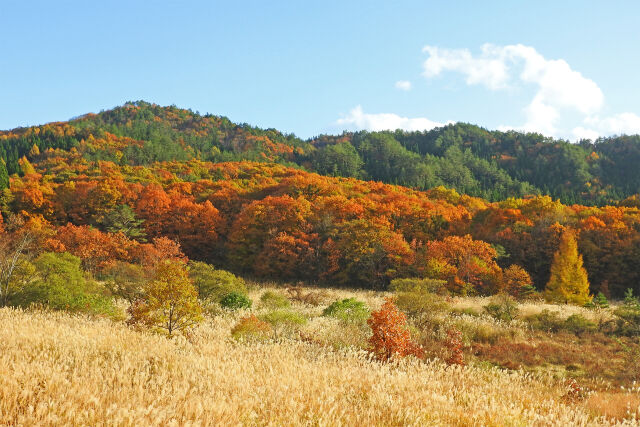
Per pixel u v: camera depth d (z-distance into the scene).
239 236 54.75
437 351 15.16
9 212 63.03
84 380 5.59
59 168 100.06
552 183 175.88
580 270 34.22
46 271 19.20
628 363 15.21
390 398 6.65
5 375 5.02
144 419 4.43
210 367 7.13
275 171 114.56
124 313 18.19
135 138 163.12
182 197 73.88
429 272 38.84
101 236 45.16
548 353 16.69
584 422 6.75
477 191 136.12
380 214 56.41
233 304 22.44
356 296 32.34
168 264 13.64
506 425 6.32
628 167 182.75
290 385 6.87
